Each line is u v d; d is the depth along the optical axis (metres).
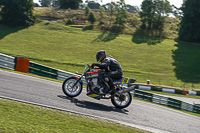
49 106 5.07
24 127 3.52
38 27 64.38
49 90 7.02
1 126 3.34
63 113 4.79
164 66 41.50
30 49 43.41
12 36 52.66
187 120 7.55
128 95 6.58
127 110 6.49
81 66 35.75
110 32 67.62
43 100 5.48
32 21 66.88
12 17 62.88
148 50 51.50
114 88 6.26
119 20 74.31
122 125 4.93
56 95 6.36
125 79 6.41
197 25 60.59
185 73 38.47
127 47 52.66
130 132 4.53
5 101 4.68
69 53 43.84
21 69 12.62
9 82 6.96
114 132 4.29
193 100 23.27
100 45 52.38
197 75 37.75
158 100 14.66
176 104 14.96
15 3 63.66
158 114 7.10
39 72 13.37
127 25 77.00
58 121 4.18
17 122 3.66
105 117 5.23
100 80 6.23
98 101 6.86
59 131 3.70
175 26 78.56
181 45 57.91
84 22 76.50
